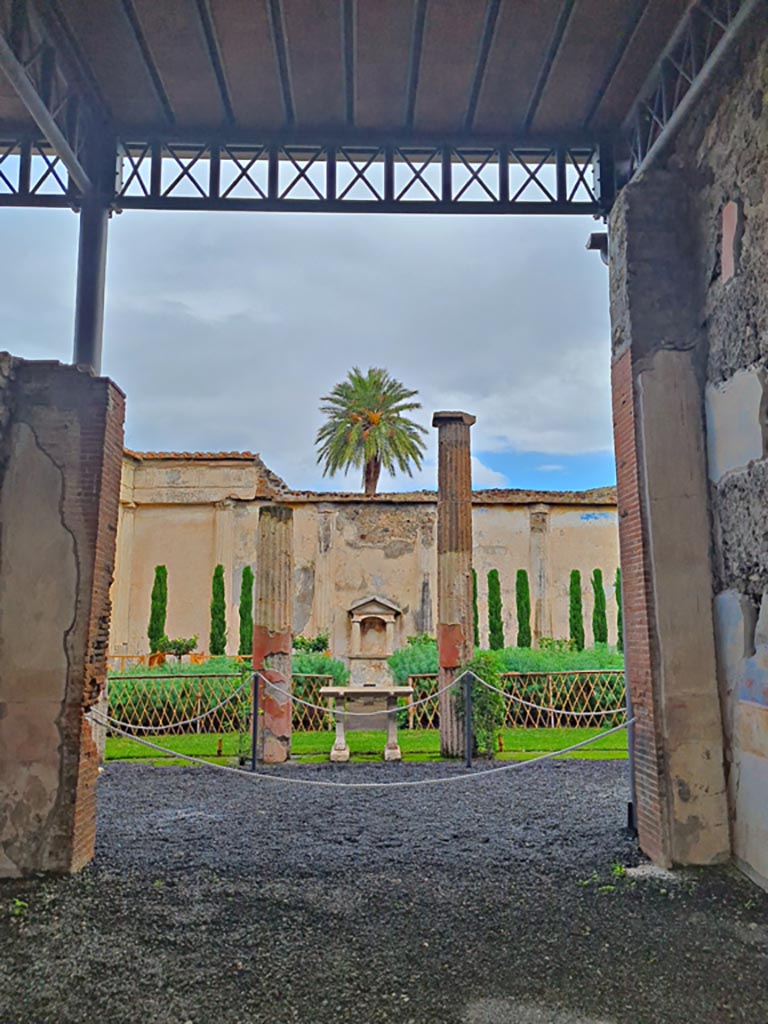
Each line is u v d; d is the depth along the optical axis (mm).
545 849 5523
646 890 4602
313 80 6535
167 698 12430
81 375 5336
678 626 5309
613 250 6039
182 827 6230
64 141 6312
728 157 5203
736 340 5086
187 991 3375
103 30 5957
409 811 6836
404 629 22469
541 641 21672
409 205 7164
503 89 6645
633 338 5629
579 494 23406
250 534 22359
